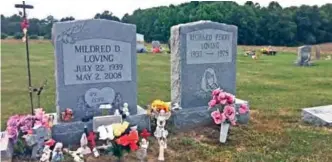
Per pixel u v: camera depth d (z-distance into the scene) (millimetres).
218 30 2689
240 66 7621
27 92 4176
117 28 2336
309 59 7848
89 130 2236
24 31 2324
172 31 2658
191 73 2633
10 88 4477
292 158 2033
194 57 2627
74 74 2266
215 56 2707
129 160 1986
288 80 5367
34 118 2047
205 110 2633
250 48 15328
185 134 2471
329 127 2682
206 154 2100
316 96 4008
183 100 2631
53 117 2314
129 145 1907
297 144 2283
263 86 4758
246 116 2770
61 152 1968
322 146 2246
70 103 2281
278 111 3213
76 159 1937
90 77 2309
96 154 2020
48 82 4992
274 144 2273
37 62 7754
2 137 2004
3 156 1848
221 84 2762
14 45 12852
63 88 2248
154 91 4336
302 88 4598
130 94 2430
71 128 2213
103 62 2330
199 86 2680
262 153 2119
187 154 2096
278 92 4293
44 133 2021
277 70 6801
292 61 8945
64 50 2217
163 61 8422
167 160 2006
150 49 12594
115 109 2395
